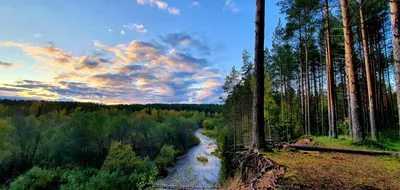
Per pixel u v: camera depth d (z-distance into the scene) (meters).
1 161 22.58
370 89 11.01
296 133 21.17
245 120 27.98
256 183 4.13
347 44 8.93
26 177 19.00
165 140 41.75
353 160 5.62
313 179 3.98
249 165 6.54
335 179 3.98
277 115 23.06
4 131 24.52
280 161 5.41
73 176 19.64
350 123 17.45
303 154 6.33
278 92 30.66
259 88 6.88
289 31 18.02
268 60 26.98
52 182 19.78
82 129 28.38
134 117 45.22
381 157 6.03
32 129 27.05
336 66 22.30
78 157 27.83
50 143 26.53
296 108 28.05
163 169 26.02
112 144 28.62
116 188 19.41
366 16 14.01
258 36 6.97
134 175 21.31
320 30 16.20
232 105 29.67
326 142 9.65
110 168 23.08
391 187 3.53
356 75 8.67
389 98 24.11
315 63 24.09
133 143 37.03
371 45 17.56
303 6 13.95
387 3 13.35
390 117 22.75
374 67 18.19
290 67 23.88
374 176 4.14
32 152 26.78
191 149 43.59
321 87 26.31
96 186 18.78
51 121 36.22
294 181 3.88
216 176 16.75
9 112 31.25
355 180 3.92
